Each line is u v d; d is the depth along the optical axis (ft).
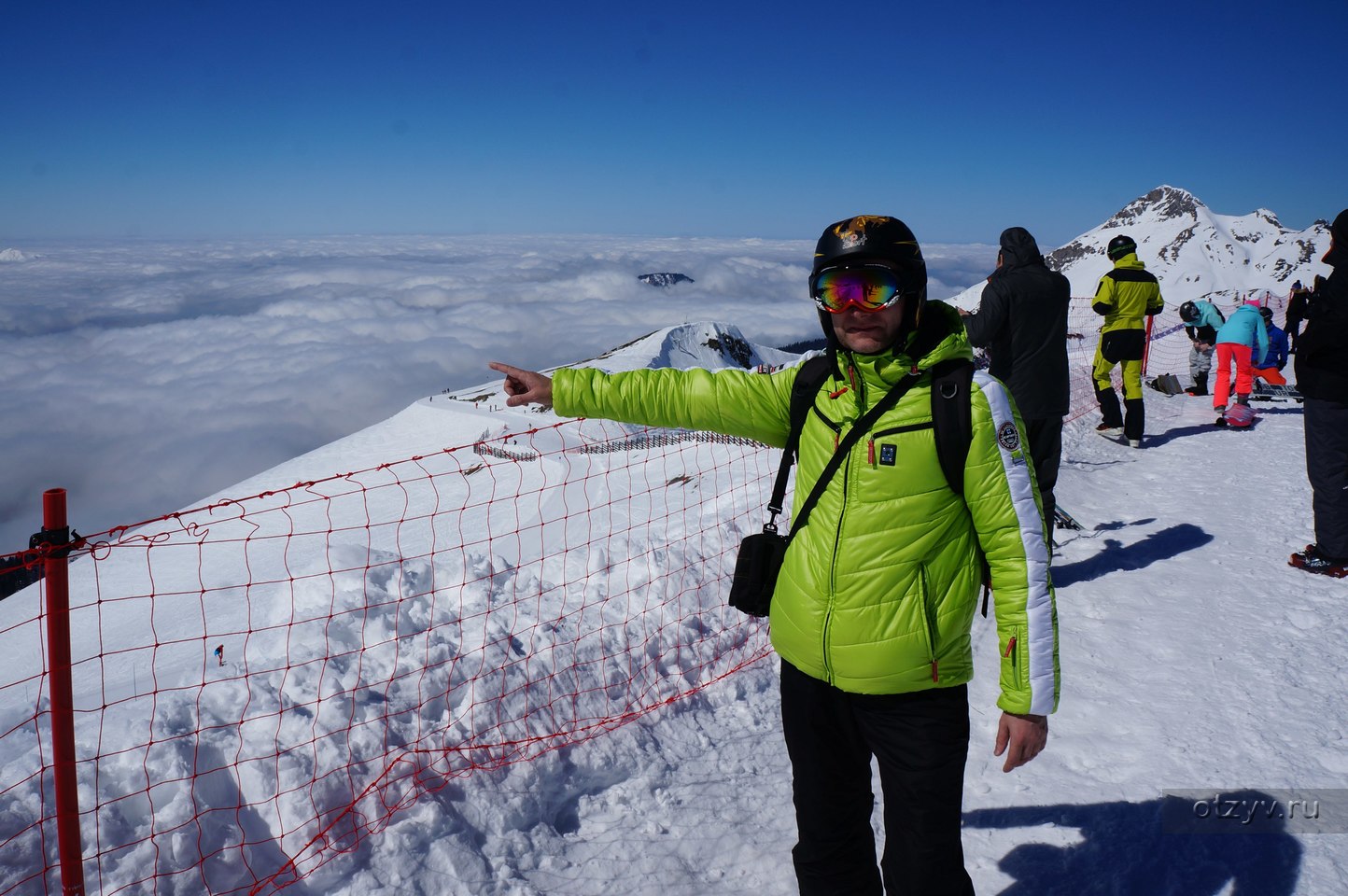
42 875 7.13
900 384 6.08
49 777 7.72
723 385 7.23
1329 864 8.54
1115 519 20.98
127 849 7.45
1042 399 15.93
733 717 12.08
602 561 14.88
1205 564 17.49
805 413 6.72
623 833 9.32
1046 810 9.80
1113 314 28.50
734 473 30.71
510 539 42.01
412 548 81.10
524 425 318.24
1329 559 16.48
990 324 15.56
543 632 12.00
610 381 7.45
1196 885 8.45
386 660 10.54
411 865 8.12
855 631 6.22
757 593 6.89
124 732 8.51
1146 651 13.79
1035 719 6.08
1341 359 15.55
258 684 9.66
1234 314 31.91
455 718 9.93
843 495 6.26
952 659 6.22
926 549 6.11
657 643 12.78
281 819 8.16
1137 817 9.55
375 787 8.64
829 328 6.31
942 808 6.27
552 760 9.91
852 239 5.75
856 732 6.77
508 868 8.50
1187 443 29.07
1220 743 10.93
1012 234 15.81
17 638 90.99
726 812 9.84
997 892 8.59
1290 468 24.93
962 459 5.91
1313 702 11.84
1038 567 5.91
